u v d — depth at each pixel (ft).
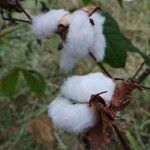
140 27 3.93
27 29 2.34
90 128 1.35
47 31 1.43
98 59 1.44
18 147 3.10
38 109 3.24
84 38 1.38
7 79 1.85
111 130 1.35
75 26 1.38
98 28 1.43
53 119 1.35
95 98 1.32
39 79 1.89
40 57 3.46
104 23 1.56
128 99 1.37
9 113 3.19
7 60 2.99
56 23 1.42
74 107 1.34
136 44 3.84
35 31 1.45
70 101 1.37
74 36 1.38
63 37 1.41
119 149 1.89
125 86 1.37
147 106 3.40
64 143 3.02
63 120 1.33
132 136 2.74
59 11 1.43
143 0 3.94
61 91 1.39
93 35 1.40
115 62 1.59
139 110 3.38
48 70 3.48
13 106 3.18
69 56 1.44
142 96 3.37
